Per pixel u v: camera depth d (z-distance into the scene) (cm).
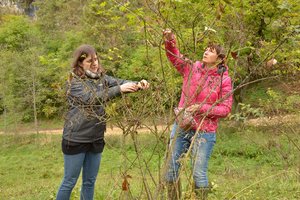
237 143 1647
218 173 982
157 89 285
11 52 3350
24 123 3212
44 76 2947
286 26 309
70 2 3688
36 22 4062
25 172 2167
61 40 3466
